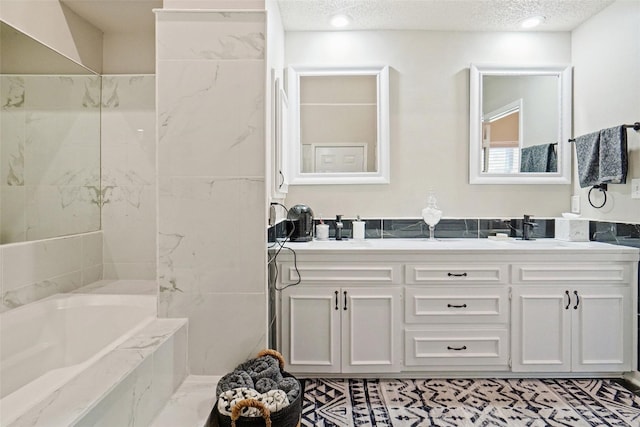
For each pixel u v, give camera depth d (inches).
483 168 114.3
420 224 113.8
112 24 95.8
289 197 114.1
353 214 114.5
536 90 114.0
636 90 92.0
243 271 72.1
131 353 55.1
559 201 114.0
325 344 90.0
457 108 114.2
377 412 77.1
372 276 89.9
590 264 90.3
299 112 113.4
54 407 40.7
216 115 71.3
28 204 79.9
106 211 100.7
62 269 86.4
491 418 74.9
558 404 80.1
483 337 90.1
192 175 71.6
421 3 99.8
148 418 55.3
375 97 113.2
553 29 113.3
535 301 90.1
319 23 109.5
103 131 100.2
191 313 72.2
